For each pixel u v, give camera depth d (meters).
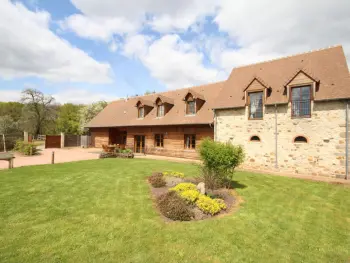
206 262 4.02
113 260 3.93
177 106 21.44
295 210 6.91
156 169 12.46
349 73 12.47
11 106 57.16
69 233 4.81
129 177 10.22
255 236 5.08
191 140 18.88
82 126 39.84
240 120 15.39
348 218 6.40
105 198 7.20
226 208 6.76
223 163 8.87
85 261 3.86
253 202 7.54
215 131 16.52
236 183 10.23
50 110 44.66
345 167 11.63
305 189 9.48
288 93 13.34
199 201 6.45
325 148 12.23
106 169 12.14
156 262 3.95
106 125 26.19
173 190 7.35
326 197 8.38
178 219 5.80
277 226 5.67
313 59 14.74
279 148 13.73
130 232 4.98
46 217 5.57
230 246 4.59
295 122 13.19
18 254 3.97
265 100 14.25
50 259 3.86
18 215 5.62
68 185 8.55
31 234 4.70
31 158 17.47
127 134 24.06
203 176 9.52
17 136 24.11
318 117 12.47
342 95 11.68
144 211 6.23
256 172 13.44
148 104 23.20
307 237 5.15
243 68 18.27
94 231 4.95
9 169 11.62
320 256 4.39
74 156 19.31
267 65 17.00
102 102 42.66
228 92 16.89
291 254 4.41
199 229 5.27
